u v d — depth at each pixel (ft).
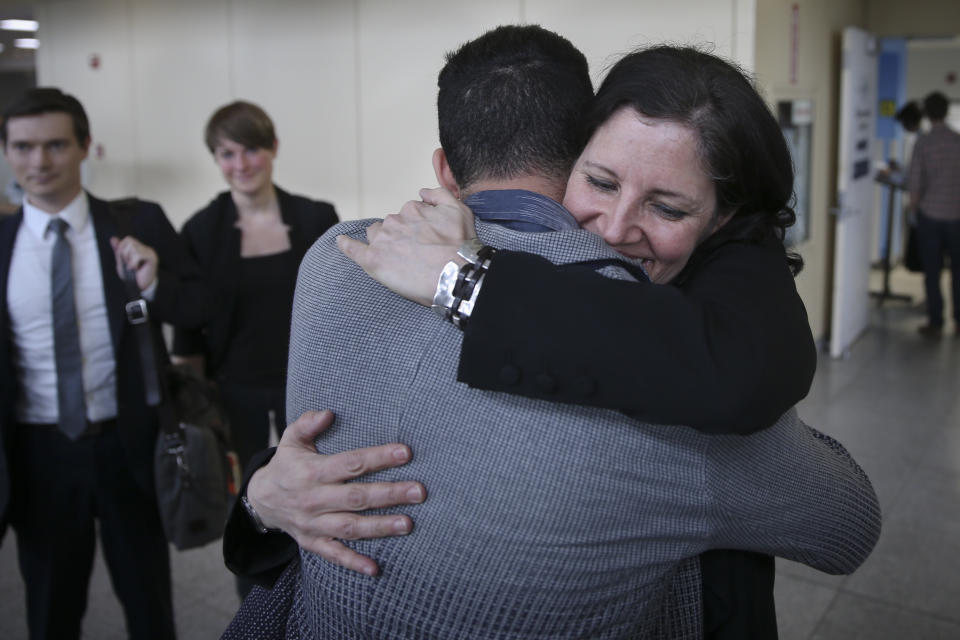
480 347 2.17
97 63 23.89
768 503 2.51
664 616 2.72
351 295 2.58
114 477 6.50
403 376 2.40
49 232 6.33
